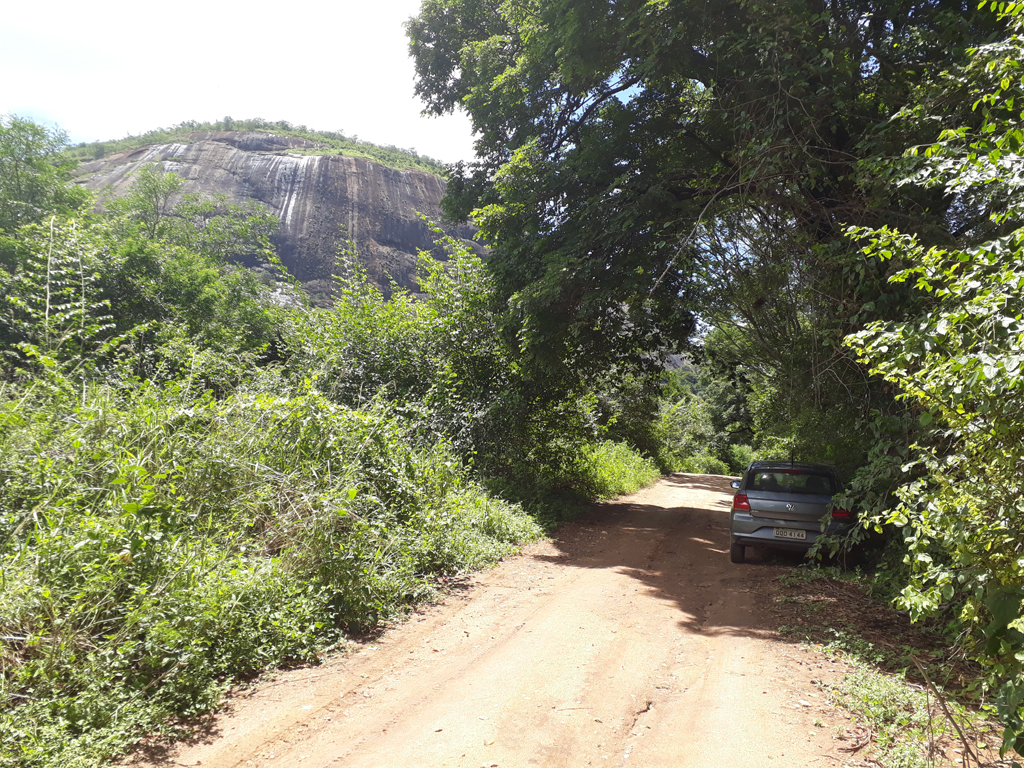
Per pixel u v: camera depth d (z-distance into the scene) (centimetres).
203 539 560
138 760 347
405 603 660
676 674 503
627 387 1838
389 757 358
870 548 908
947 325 331
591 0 1076
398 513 801
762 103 942
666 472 3453
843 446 1017
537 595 736
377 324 1479
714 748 374
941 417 350
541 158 1338
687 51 1062
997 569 308
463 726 397
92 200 2575
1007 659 290
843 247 839
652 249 1148
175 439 662
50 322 1039
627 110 1252
